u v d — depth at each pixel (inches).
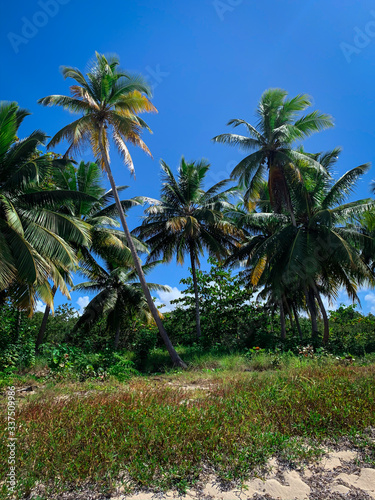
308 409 201.9
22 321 658.8
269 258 692.1
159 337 932.0
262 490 128.4
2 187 470.3
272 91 678.5
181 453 146.9
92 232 665.0
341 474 139.1
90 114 547.5
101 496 123.0
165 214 837.8
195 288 861.8
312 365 394.3
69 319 1061.1
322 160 722.2
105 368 465.4
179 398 242.7
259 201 768.3
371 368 353.7
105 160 581.9
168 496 123.9
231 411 201.8
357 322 1086.4
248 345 808.9
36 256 456.4
